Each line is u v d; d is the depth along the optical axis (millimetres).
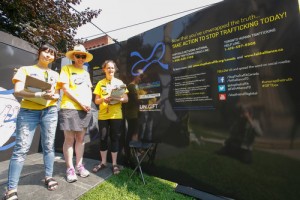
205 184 2631
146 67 3477
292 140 1996
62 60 4645
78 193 2418
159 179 3090
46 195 2305
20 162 2131
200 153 2721
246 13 2367
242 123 2355
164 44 3238
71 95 2617
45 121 2373
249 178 2270
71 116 2652
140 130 3486
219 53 2582
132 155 3547
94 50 4273
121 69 3857
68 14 5910
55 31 5359
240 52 2398
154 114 3316
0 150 3508
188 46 2916
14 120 3748
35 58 4246
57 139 4398
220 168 2518
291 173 1982
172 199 2506
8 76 3670
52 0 5363
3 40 3600
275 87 2121
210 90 2656
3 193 2238
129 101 3691
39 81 2055
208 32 2703
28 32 5254
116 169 3141
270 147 2137
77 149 2939
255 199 2205
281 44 2094
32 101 2205
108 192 2537
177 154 2973
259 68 2242
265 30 2209
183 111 2934
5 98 3596
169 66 3141
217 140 2564
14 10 5129
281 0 2111
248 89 2322
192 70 2854
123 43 3881
